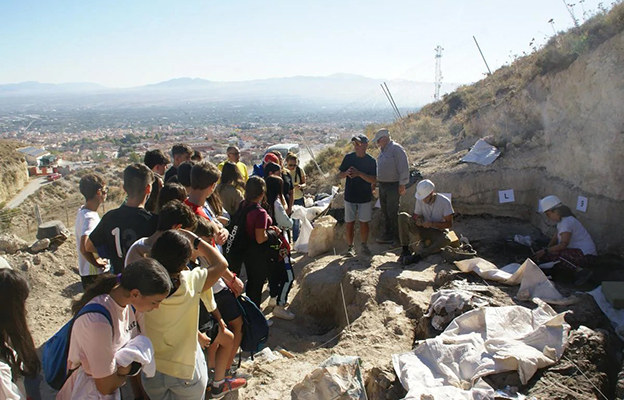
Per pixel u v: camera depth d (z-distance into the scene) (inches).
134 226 160.1
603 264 229.0
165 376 122.8
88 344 99.0
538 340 155.7
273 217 251.1
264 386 164.4
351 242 302.4
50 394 183.6
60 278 294.5
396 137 605.9
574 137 269.0
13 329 100.1
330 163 736.3
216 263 132.8
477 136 413.4
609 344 158.1
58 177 1819.6
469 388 141.1
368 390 152.4
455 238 265.6
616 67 238.7
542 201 241.1
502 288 208.2
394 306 216.8
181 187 165.9
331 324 252.7
